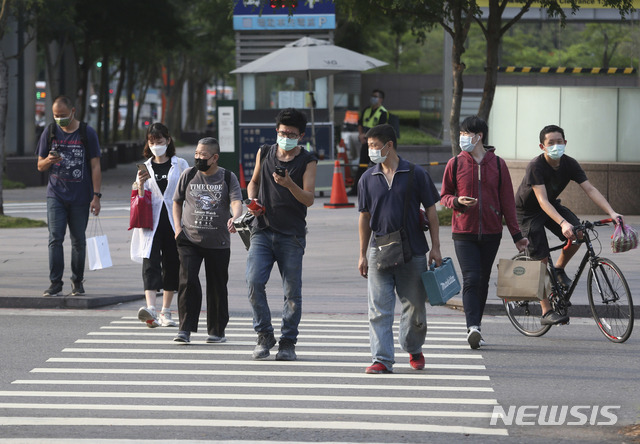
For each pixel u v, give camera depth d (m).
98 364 13.82
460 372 13.46
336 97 60.97
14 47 56.75
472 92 56.34
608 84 51.38
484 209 14.80
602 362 14.13
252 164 41.34
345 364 13.91
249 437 10.27
